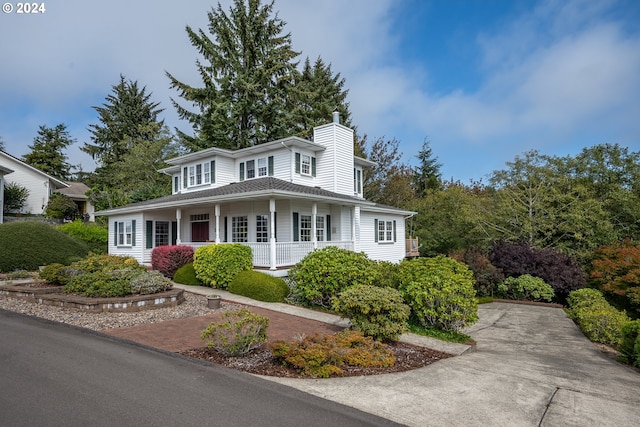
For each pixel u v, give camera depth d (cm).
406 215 2384
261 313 944
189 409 369
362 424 360
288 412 376
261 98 2873
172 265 1442
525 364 643
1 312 828
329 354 539
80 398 385
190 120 2884
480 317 1201
